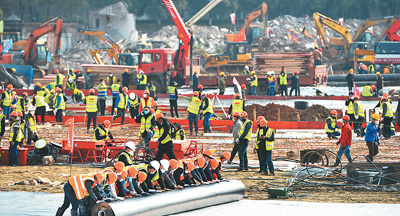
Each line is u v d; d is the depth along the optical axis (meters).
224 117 79.31
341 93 106.94
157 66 108.75
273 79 98.31
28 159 47.69
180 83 110.81
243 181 39.84
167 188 28.52
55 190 35.53
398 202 31.70
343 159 50.59
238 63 159.50
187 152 45.84
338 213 27.50
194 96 65.00
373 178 38.44
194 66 113.19
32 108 50.50
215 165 31.66
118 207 24.00
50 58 147.12
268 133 42.28
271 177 41.31
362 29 189.62
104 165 45.59
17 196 33.00
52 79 132.62
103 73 114.06
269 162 42.22
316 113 76.31
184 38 108.44
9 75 111.94
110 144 49.72
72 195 23.98
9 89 75.25
